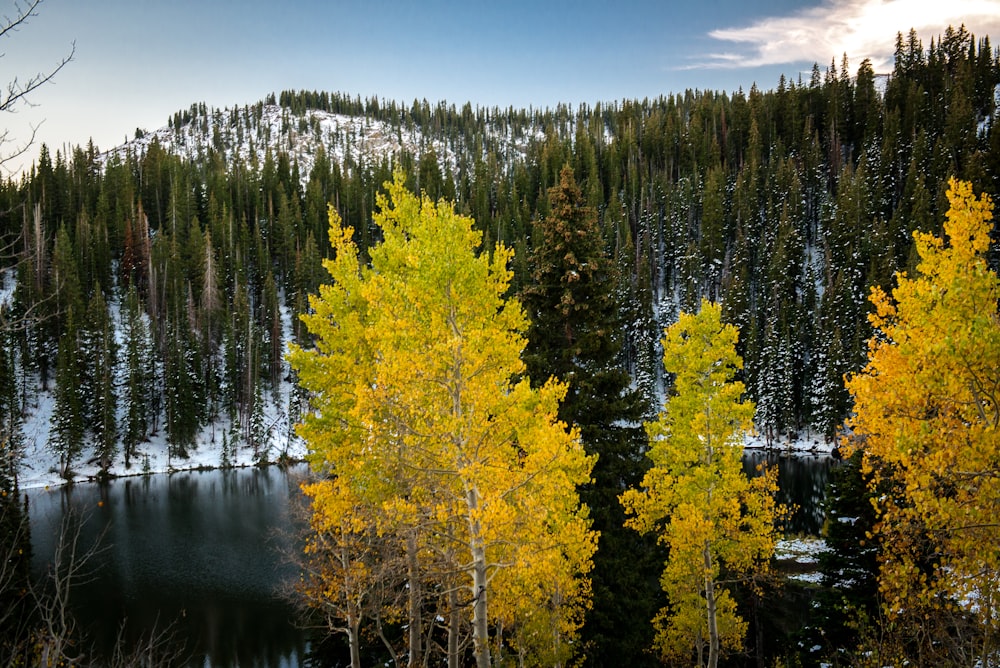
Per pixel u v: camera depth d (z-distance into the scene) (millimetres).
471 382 9945
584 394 15117
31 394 60219
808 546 34344
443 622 17844
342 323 12383
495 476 9852
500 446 10523
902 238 73438
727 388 15344
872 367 10648
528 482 10180
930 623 9648
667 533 15477
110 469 58781
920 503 8492
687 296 81875
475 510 9414
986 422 8219
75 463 57562
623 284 76062
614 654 14602
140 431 63656
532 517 9969
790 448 66750
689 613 16328
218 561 34781
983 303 8117
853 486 16359
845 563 16406
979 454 7871
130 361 63781
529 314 16016
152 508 46438
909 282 10375
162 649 24250
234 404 69875
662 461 16172
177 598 29812
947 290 8508
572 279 14852
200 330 76688
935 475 8680
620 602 14695
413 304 10625
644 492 15242
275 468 63250
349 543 13273
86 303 76562
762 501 15305
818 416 65875
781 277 80062
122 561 34688
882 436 9875
